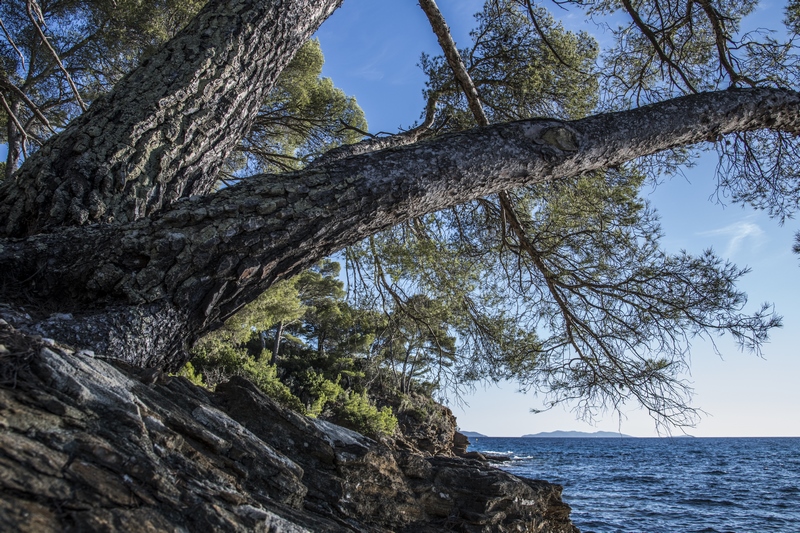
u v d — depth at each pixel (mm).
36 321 2238
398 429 20688
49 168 2834
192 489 1670
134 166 2910
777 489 24734
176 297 2461
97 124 3006
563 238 5684
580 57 6184
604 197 5793
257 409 2865
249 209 2576
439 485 3463
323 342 31625
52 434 1485
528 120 3266
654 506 18000
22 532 1226
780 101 3750
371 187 2754
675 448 99188
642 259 5410
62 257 2471
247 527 1666
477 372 6129
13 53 7758
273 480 2285
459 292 6070
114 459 1543
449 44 4797
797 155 5141
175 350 2582
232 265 2512
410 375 6633
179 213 2541
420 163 2877
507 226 6211
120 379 2035
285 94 8438
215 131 3260
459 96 6176
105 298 2449
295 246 2646
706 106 3539
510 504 3660
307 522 2188
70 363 1809
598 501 19062
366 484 2982
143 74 3225
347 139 8789
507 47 6203
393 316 6430
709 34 5922
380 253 6391
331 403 21516
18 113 8031
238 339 14172
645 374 5059
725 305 4668
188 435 2035
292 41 3635
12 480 1301
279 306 15734
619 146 3295
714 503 19125
